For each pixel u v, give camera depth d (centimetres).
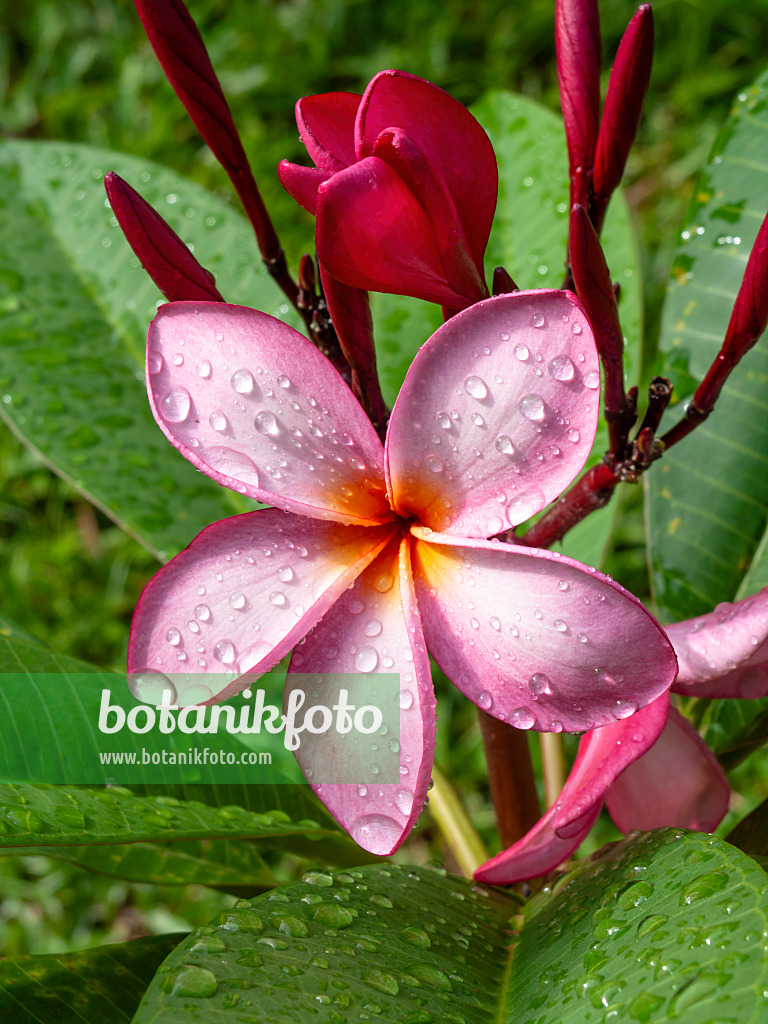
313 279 31
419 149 27
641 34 29
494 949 29
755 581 38
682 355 40
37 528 72
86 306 45
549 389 27
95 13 96
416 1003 27
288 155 85
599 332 28
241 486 28
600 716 27
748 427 39
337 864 35
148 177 47
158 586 28
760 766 57
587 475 30
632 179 83
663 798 32
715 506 39
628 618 27
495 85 88
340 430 28
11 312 43
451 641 28
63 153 48
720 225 40
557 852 30
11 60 96
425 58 89
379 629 28
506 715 27
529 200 45
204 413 28
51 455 40
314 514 28
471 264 28
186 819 31
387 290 28
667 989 25
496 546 27
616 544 67
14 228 46
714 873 27
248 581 28
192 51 30
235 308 28
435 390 27
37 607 68
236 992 26
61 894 56
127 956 33
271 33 94
